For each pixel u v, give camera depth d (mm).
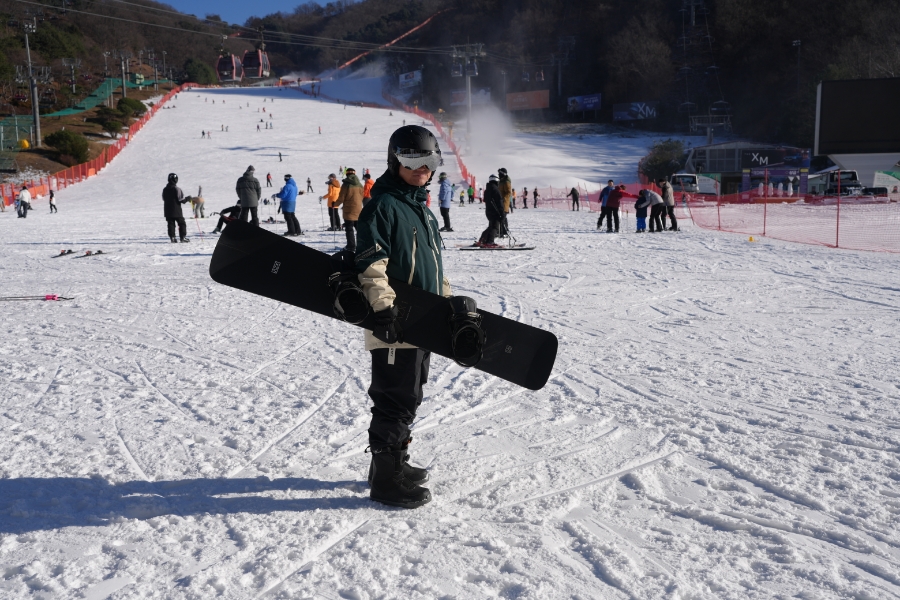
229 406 3967
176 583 2088
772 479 2777
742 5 98188
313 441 3365
